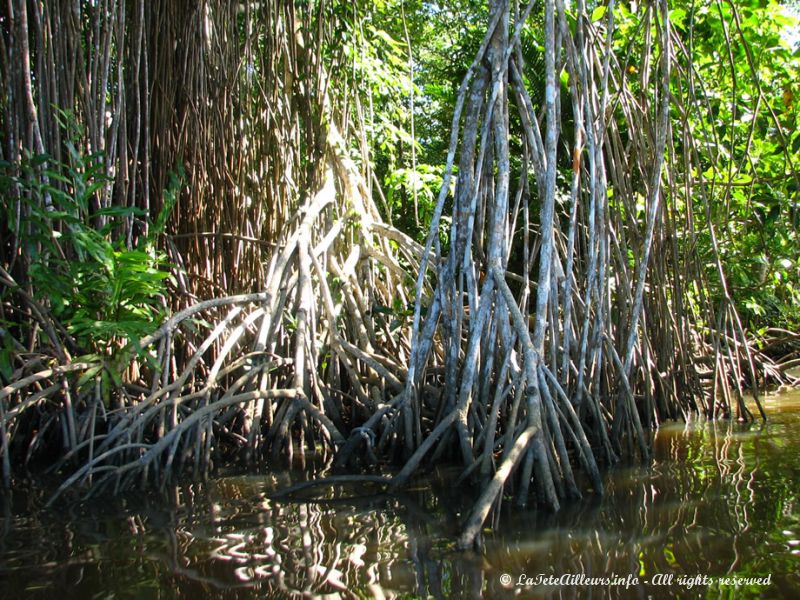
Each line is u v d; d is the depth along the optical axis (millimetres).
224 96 5020
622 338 4062
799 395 5348
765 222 5637
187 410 3707
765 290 6695
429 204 8547
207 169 5062
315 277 4586
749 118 5500
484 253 3508
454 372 3414
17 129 3689
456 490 2857
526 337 2865
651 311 4523
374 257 4910
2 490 3090
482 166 3316
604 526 2260
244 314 4703
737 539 2049
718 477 2801
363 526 2377
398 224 9859
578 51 3467
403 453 3506
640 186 5324
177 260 4711
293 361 4043
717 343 4469
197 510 2676
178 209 5051
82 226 3590
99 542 2287
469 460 3037
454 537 2223
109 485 3117
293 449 3939
